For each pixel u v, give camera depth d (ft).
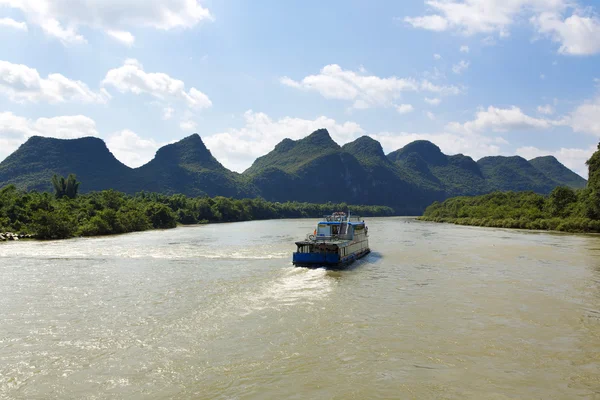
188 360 46.62
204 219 454.81
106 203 304.50
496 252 146.30
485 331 57.72
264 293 78.64
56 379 41.88
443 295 78.28
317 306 69.36
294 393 39.32
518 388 41.06
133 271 104.32
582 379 43.19
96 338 53.62
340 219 136.46
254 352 49.11
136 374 43.06
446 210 483.10
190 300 73.05
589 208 265.34
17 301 72.90
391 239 203.72
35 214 208.64
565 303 72.95
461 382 42.16
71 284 87.71
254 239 208.33
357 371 44.29
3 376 42.57
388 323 60.64
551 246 167.22
